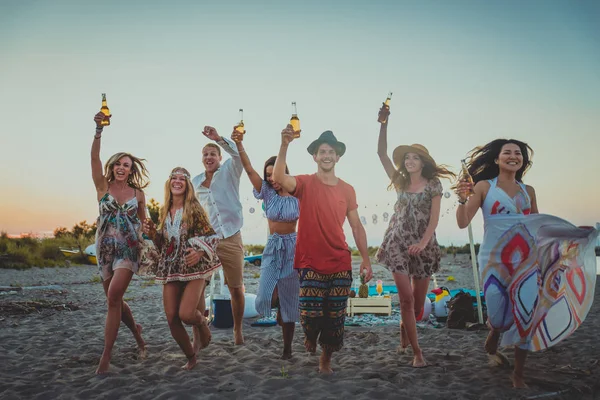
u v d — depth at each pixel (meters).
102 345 5.75
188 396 3.74
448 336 6.18
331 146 4.45
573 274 3.96
